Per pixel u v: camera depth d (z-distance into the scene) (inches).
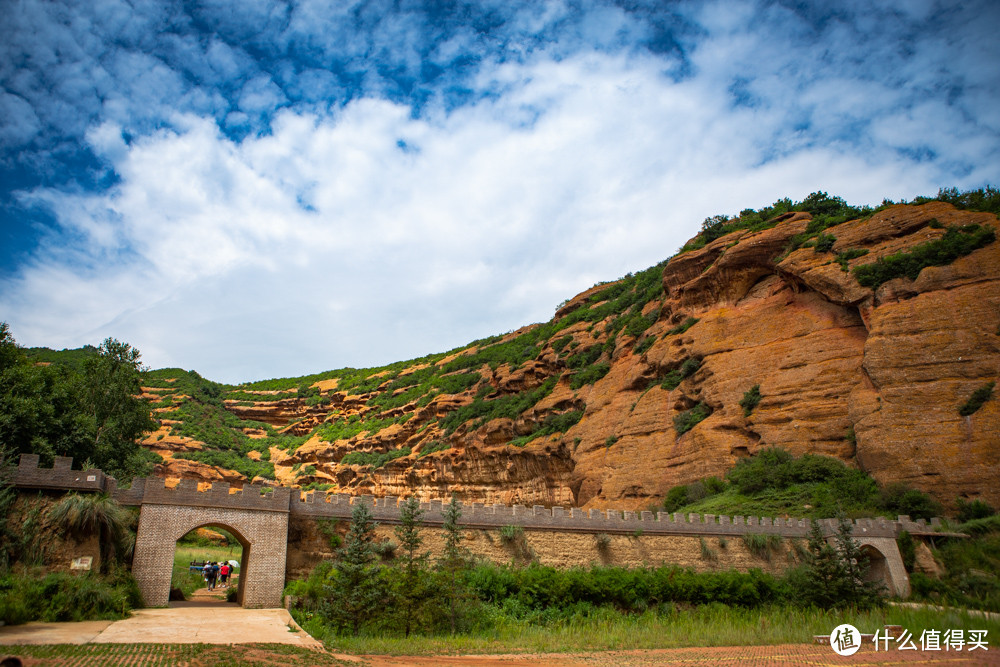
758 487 1775.3
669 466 2142.0
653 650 852.0
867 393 1776.6
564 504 2488.9
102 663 525.3
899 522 1433.3
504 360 3954.2
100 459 1395.2
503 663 721.0
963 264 1766.7
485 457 2972.4
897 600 1282.0
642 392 2508.6
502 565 1157.7
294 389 5477.4
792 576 1279.5
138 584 901.2
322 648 694.5
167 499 953.5
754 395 2038.6
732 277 2411.4
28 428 1196.5
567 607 1082.7
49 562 825.5
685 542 1333.7
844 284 1973.4
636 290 3462.1
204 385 5152.6
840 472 1704.0
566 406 2886.3
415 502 1037.2
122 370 1739.7
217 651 608.7
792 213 2463.1
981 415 1539.1
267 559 991.6
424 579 970.1
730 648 870.4
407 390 4463.6
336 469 3811.5
